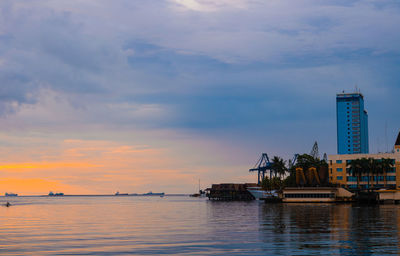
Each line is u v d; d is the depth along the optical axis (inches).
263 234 2394.2
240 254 1722.4
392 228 2613.2
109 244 2050.9
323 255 1669.5
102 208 7637.8
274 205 6978.4
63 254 1763.0
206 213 5012.3
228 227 2903.5
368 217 3602.4
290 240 2096.5
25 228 3016.7
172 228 2898.6
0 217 4557.1
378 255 1656.0
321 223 3019.2
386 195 7086.6
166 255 1717.5
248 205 7800.2
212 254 1731.1
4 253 1797.5
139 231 2701.8
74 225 3297.2
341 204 7096.5
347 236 2218.3
